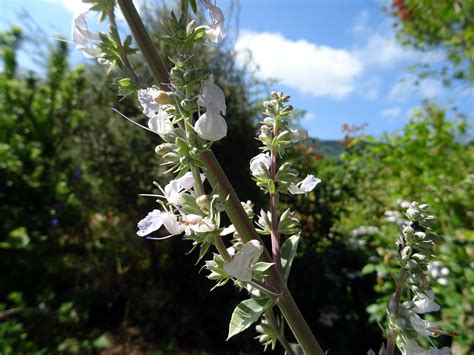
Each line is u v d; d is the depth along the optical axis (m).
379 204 0.78
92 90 0.70
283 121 0.14
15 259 0.64
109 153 0.67
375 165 0.77
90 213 0.77
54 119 0.78
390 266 0.52
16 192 0.69
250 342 0.61
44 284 0.66
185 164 0.11
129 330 0.66
